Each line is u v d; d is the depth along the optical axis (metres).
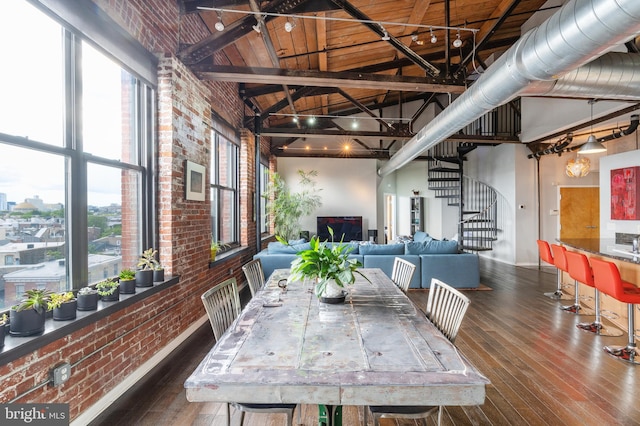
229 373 1.23
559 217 7.55
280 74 3.56
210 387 1.18
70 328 1.77
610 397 2.29
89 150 2.26
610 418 2.06
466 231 9.09
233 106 5.25
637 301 2.78
